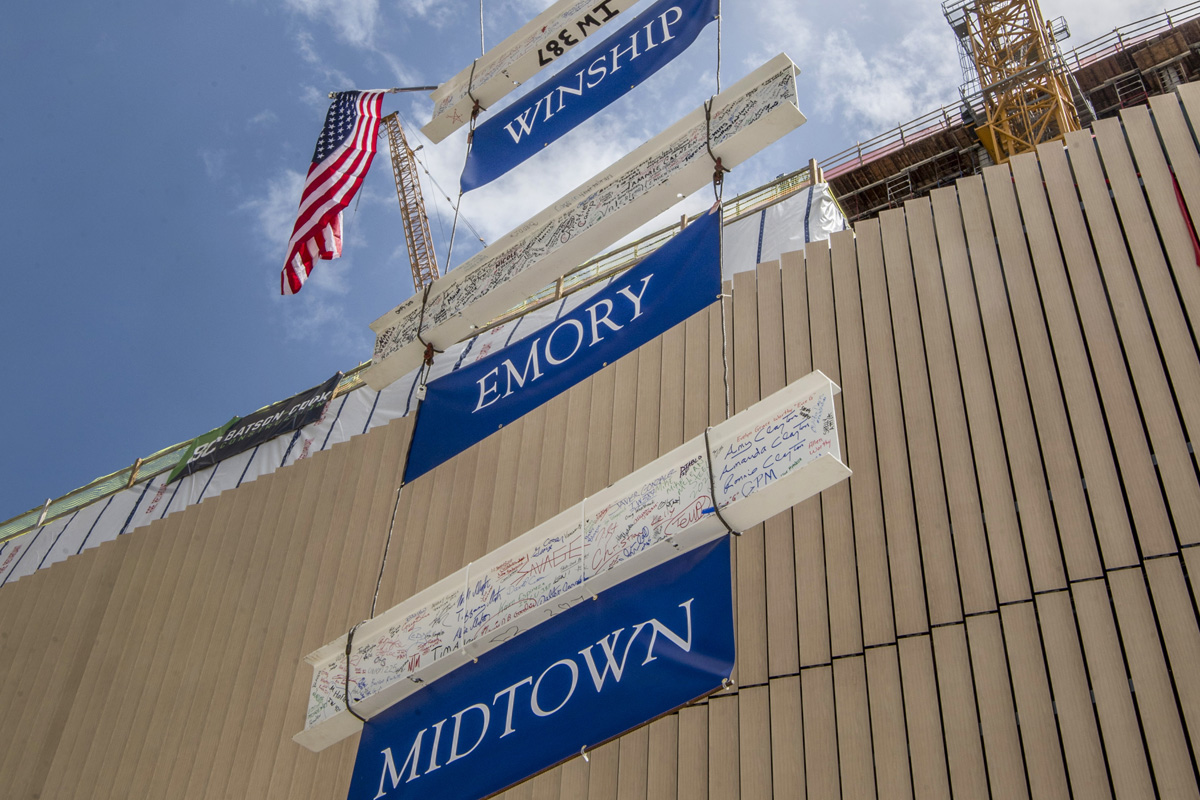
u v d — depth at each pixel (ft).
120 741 72.69
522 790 54.85
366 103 63.67
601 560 29.99
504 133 40.93
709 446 29.22
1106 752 42.27
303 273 58.70
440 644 32.53
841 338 59.57
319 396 88.69
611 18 43.06
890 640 49.16
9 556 95.96
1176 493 46.68
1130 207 55.52
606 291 34.12
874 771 46.29
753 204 74.13
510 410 33.45
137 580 81.87
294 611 71.26
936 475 52.60
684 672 26.68
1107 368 51.37
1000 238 58.18
